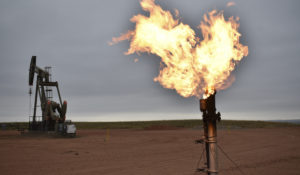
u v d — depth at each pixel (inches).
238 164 523.8
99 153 710.5
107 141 1075.9
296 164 521.3
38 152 722.2
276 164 522.3
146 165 525.7
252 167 492.4
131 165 524.7
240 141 1030.4
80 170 474.3
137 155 673.6
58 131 1322.6
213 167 221.8
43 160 586.2
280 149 768.9
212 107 223.9
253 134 1435.8
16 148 809.5
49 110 1371.8
